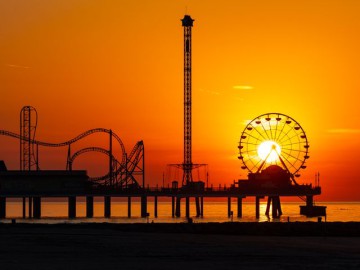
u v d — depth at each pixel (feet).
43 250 633.61
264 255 610.24
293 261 576.61
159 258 586.45
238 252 628.69
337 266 553.64
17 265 547.90
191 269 534.37
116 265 549.13
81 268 535.19
